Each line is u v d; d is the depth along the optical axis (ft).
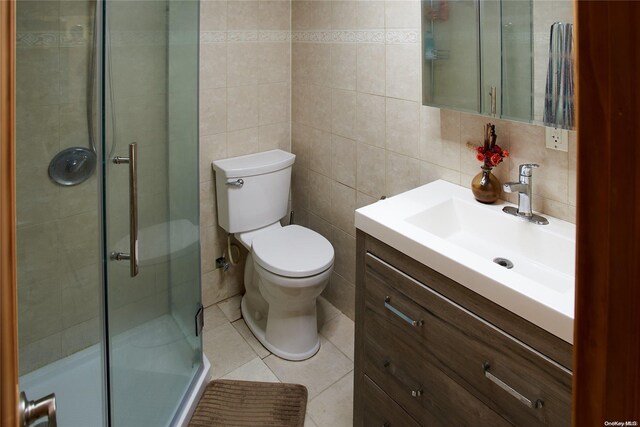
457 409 3.80
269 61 7.67
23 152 5.30
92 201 5.91
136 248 4.30
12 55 1.21
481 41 4.56
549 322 2.91
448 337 3.74
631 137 1.22
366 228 4.43
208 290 8.06
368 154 6.62
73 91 5.41
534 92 4.21
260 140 7.92
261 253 6.44
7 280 1.23
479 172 5.10
